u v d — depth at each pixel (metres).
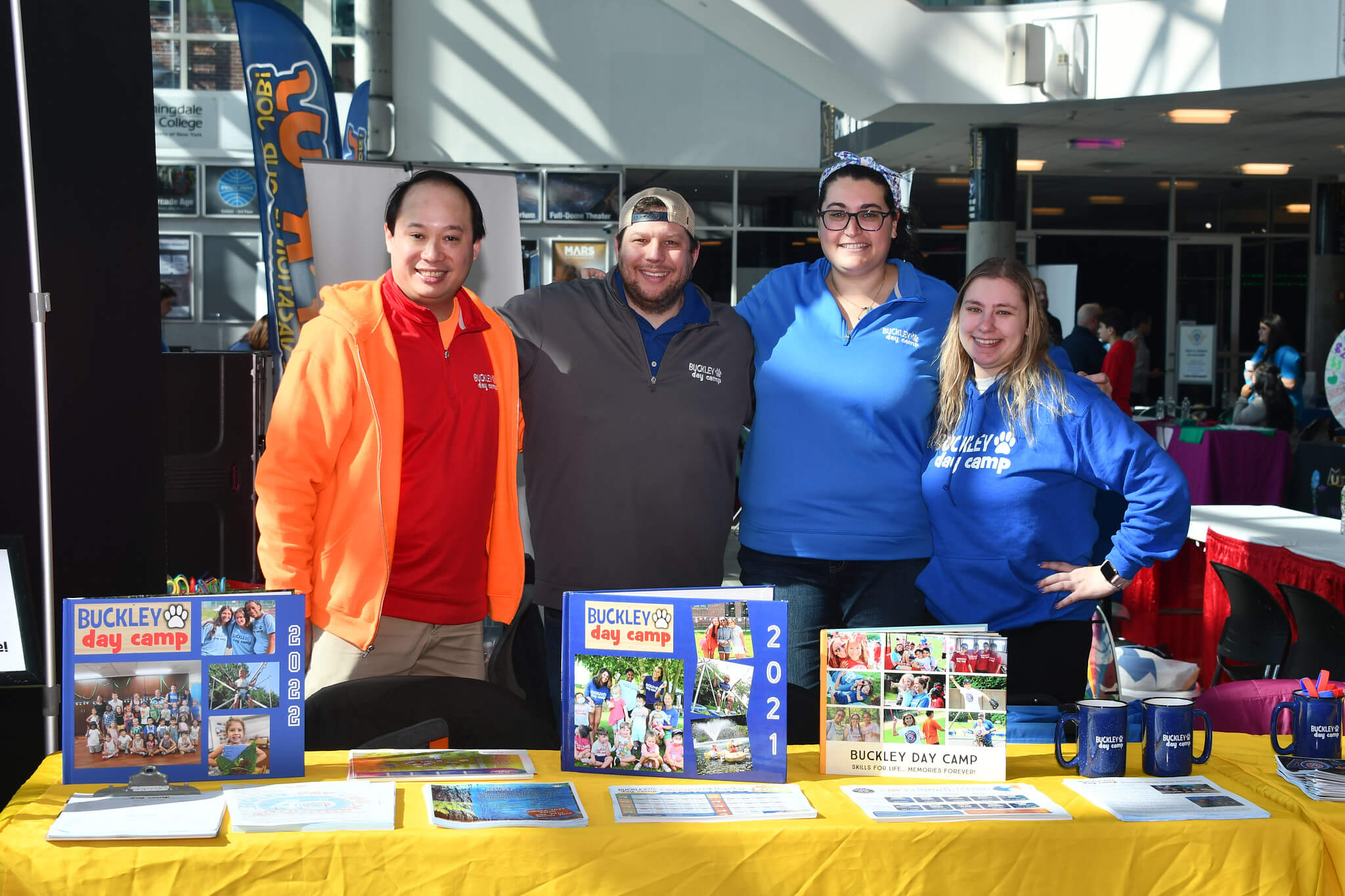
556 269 13.12
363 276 4.00
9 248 2.50
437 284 2.49
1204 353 13.73
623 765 1.83
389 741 2.04
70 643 1.73
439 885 1.57
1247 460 8.17
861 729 1.86
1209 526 4.80
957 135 10.46
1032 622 2.62
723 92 13.06
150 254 2.88
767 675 1.81
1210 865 1.65
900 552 2.72
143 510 2.87
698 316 2.79
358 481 2.45
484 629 3.32
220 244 12.97
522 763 1.89
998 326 2.56
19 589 2.10
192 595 1.78
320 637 2.55
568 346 2.73
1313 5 7.77
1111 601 5.85
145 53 2.85
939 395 2.74
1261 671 4.53
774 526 2.76
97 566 2.70
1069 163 12.24
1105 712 1.85
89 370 2.65
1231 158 11.86
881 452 2.71
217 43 12.75
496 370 2.66
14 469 2.54
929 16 8.78
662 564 2.75
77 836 1.54
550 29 12.84
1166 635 5.32
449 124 12.85
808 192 13.34
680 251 2.65
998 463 2.60
